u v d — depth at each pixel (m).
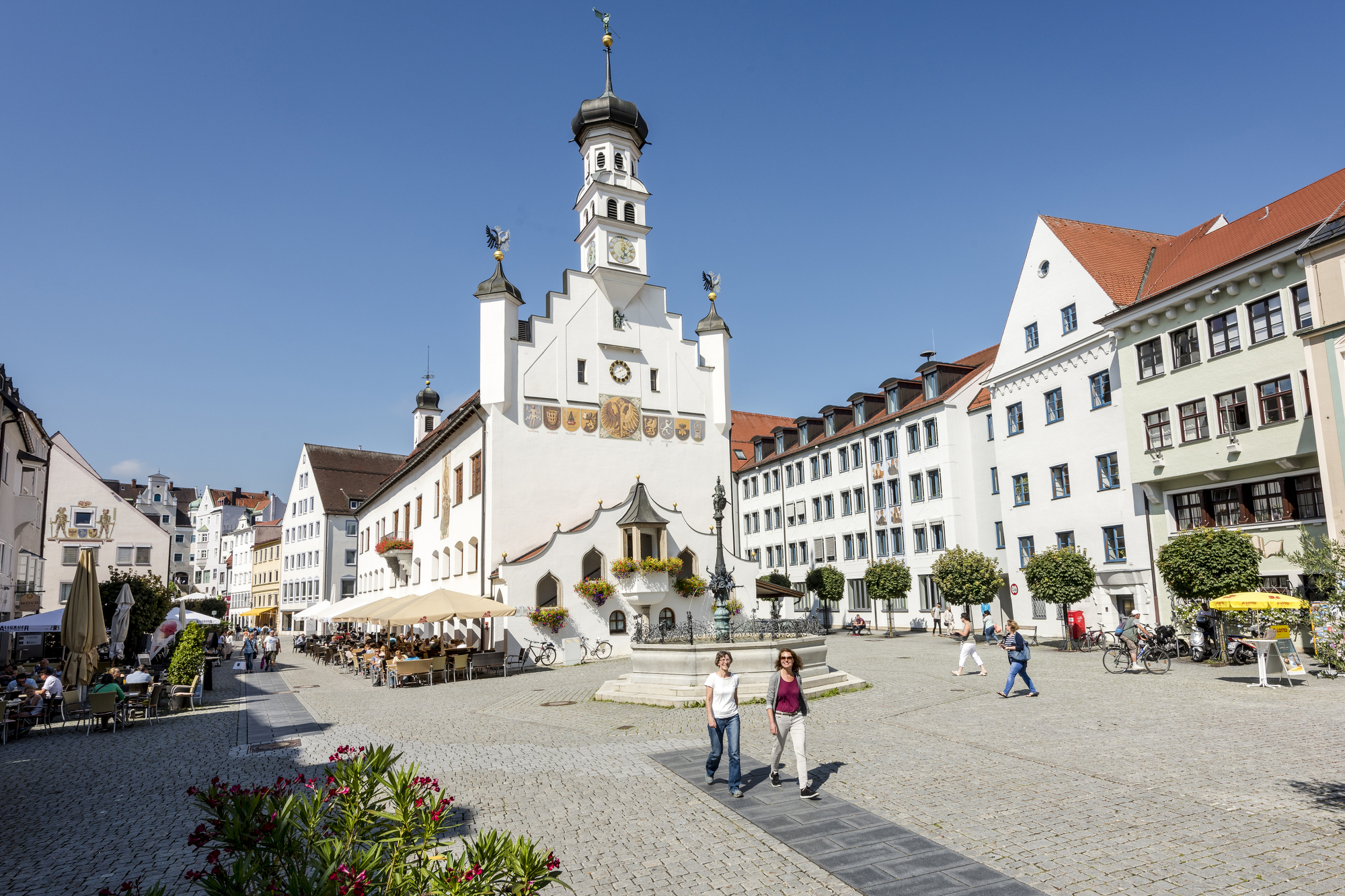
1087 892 6.30
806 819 8.49
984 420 42.31
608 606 32.28
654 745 13.07
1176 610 24.12
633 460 35.66
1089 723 13.38
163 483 118.44
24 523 33.16
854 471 51.22
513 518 32.69
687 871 7.12
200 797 4.78
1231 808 8.30
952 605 41.81
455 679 27.56
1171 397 27.95
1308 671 19.45
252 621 100.06
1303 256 22.48
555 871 4.66
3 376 27.02
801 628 20.47
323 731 16.39
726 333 39.09
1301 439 23.56
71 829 9.33
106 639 19.03
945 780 9.85
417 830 5.03
